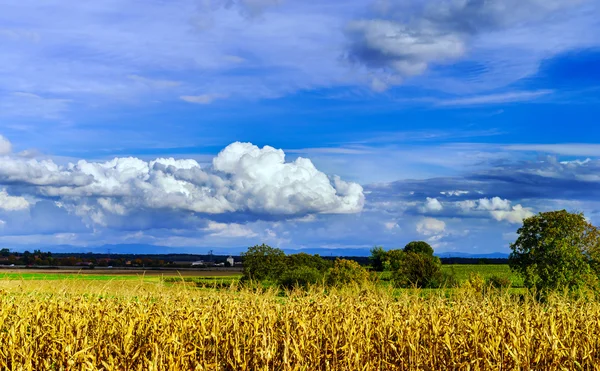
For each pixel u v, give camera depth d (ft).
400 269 129.80
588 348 42.65
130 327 43.01
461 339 43.57
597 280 120.47
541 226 127.95
